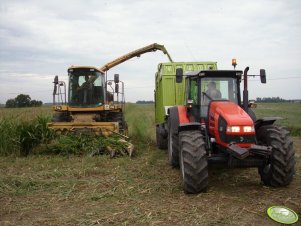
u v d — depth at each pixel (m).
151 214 5.10
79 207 5.51
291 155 6.10
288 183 6.24
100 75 12.35
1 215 5.22
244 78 6.96
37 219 5.02
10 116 11.77
